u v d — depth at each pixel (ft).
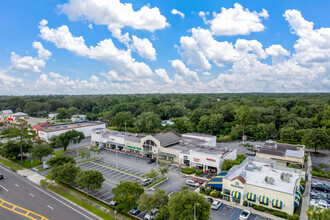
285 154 244.42
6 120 598.34
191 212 115.55
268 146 286.05
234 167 195.83
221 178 189.06
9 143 272.10
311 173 228.43
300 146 285.02
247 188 163.43
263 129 391.04
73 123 459.32
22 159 277.23
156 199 132.36
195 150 252.01
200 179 211.82
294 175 182.19
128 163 264.52
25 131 289.74
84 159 280.72
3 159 282.77
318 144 295.89
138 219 144.25
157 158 257.75
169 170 239.30
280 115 456.45
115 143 331.36
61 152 316.19
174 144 298.35
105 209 157.69
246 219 139.54
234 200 166.91
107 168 246.06
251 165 198.59
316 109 480.64
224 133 424.87
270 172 189.98
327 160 276.41
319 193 176.96
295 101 574.56
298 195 160.97
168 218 127.85
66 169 189.47
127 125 506.89
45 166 245.04
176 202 123.13
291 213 146.30
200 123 447.01
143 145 294.66
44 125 407.85
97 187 171.63
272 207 153.99
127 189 148.15
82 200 171.01
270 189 154.20
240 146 354.54
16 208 157.17
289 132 361.92
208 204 123.65
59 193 183.42
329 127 371.76
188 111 655.76
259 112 459.73
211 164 230.27
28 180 213.25
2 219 141.59
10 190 188.55
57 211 153.69
